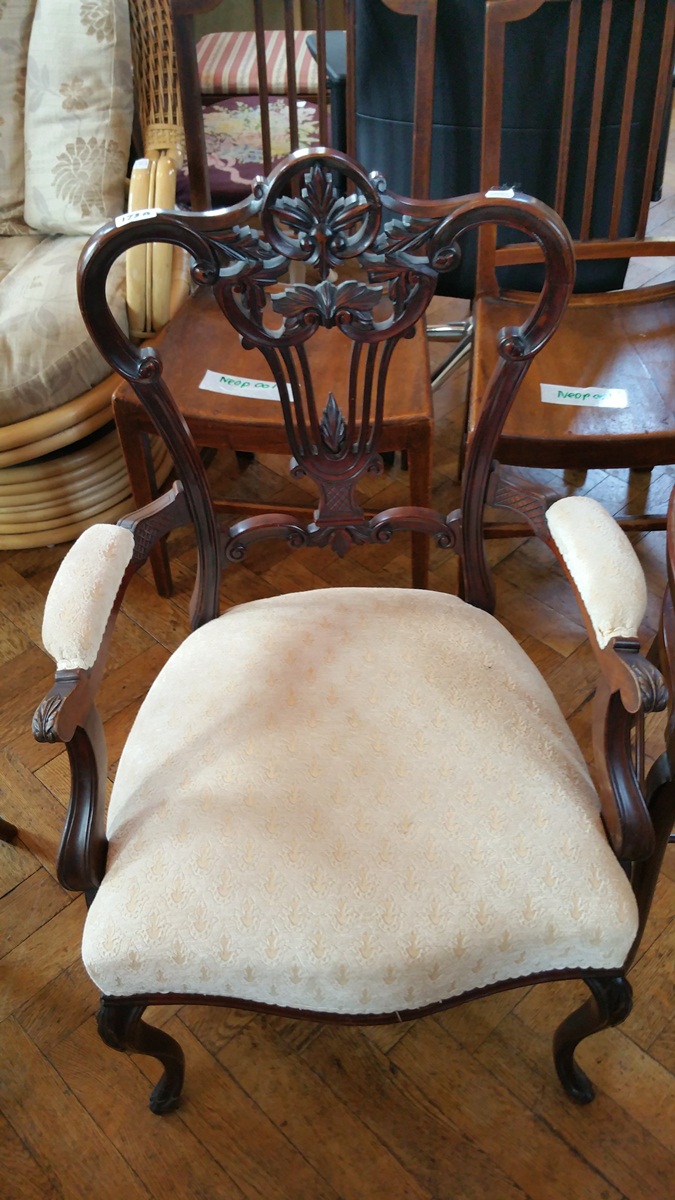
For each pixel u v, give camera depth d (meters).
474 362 1.35
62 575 0.80
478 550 0.96
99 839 0.77
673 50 1.23
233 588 1.63
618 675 0.70
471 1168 0.98
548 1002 1.10
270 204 0.72
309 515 1.41
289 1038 1.09
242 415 1.26
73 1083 1.06
